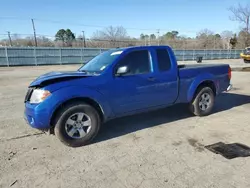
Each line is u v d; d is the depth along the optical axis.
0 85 11.12
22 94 8.62
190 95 5.05
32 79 13.55
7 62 24.34
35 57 25.84
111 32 52.50
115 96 4.01
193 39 61.25
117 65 4.05
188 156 3.37
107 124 4.85
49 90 3.51
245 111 5.77
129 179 2.79
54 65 26.52
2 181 2.78
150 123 4.89
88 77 3.80
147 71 4.38
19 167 3.11
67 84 3.63
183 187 2.62
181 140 3.97
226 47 54.97
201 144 3.79
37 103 3.51
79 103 3.72
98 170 3.02
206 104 5.37
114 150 3.61
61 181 2.78
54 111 3.54
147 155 3.42
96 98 3.80
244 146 3.69
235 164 3.11
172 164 3.14
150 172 2.94
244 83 10.70
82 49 28.67
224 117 5.28
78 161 3.27
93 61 4.71
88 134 3.82
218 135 4.18
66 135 3.68
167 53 4.70
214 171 2.95
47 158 3.37
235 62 28.94
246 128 4.53
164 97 4.64
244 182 2.70
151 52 4.46
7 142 3.95
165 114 5.52
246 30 44.97
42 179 2.82
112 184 2.70
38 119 3.49
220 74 5.59
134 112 4.38
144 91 4.32
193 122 4.94
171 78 4.66
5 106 6.61
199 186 2.63
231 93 8.26
